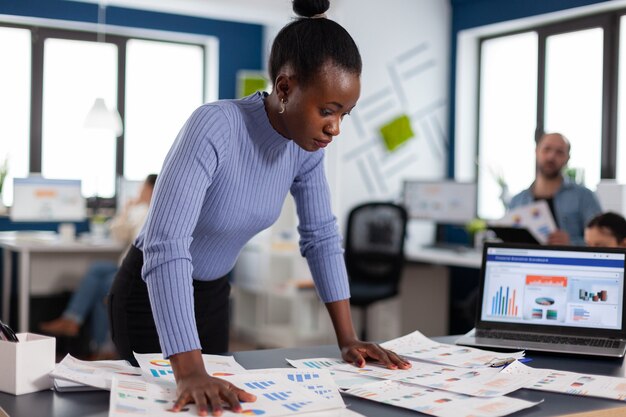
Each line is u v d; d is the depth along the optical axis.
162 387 1.28
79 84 6.23
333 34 1.35
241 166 1.52
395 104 5.92
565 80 5.42
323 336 5.42
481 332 1.89
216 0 5.62
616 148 5.10
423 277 5.39
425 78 6.05
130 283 1.77
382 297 4.71
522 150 5.76
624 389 1.37
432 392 1.32
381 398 1.28
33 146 6.07
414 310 5.35
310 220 1.72
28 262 5.03
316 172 1.71
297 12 1.51
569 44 5.39
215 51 6.62
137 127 6.47
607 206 4.20
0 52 5.97
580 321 1.86
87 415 1.16
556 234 3.80
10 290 5.51
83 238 5.59
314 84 1.34
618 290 1.85
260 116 1.51
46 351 1.31
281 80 1.38
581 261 1.89
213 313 1.82
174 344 1.27
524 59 5.76
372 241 4.92
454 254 4.99
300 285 5.25
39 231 6.00
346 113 1.40
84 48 6.24
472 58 6.12
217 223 1.58
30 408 1.19
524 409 1.23
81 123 6.24
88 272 5.17
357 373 1.46
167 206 1.36
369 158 5.82
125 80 6.39
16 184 5.53
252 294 6.02
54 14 5.98
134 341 1.78
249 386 1.29
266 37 6.73
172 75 6.61
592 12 5.18
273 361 1.57
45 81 6.11
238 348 5.59
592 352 1.68
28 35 6.04
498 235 3.73
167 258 1.32
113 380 1.27
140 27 6.29
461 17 6.04
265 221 1.66
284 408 1.17
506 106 5.91
